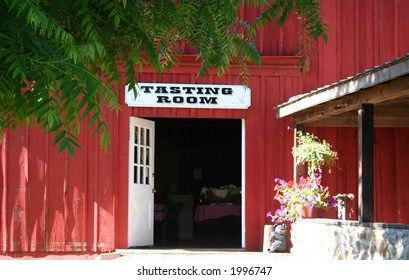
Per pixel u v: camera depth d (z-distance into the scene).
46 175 10.30
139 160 10.70
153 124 11.13
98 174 10.36
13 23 3.13
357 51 10.78
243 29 4.68
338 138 10.76
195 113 10.53
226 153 17.22
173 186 16.59
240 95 10.56
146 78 10.48
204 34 4.36
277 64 10.64
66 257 10.22
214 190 12.69
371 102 7.70
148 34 4.08
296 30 10.74
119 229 10.34
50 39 3.19
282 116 10.08
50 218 10.27
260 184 10.56
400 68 6.43
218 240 12.60
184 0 4.05
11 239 10.22
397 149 10.87
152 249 10.39
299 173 9.96
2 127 3.67
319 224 8.59
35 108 3.11
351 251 7.71
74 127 3.36
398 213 10.77
